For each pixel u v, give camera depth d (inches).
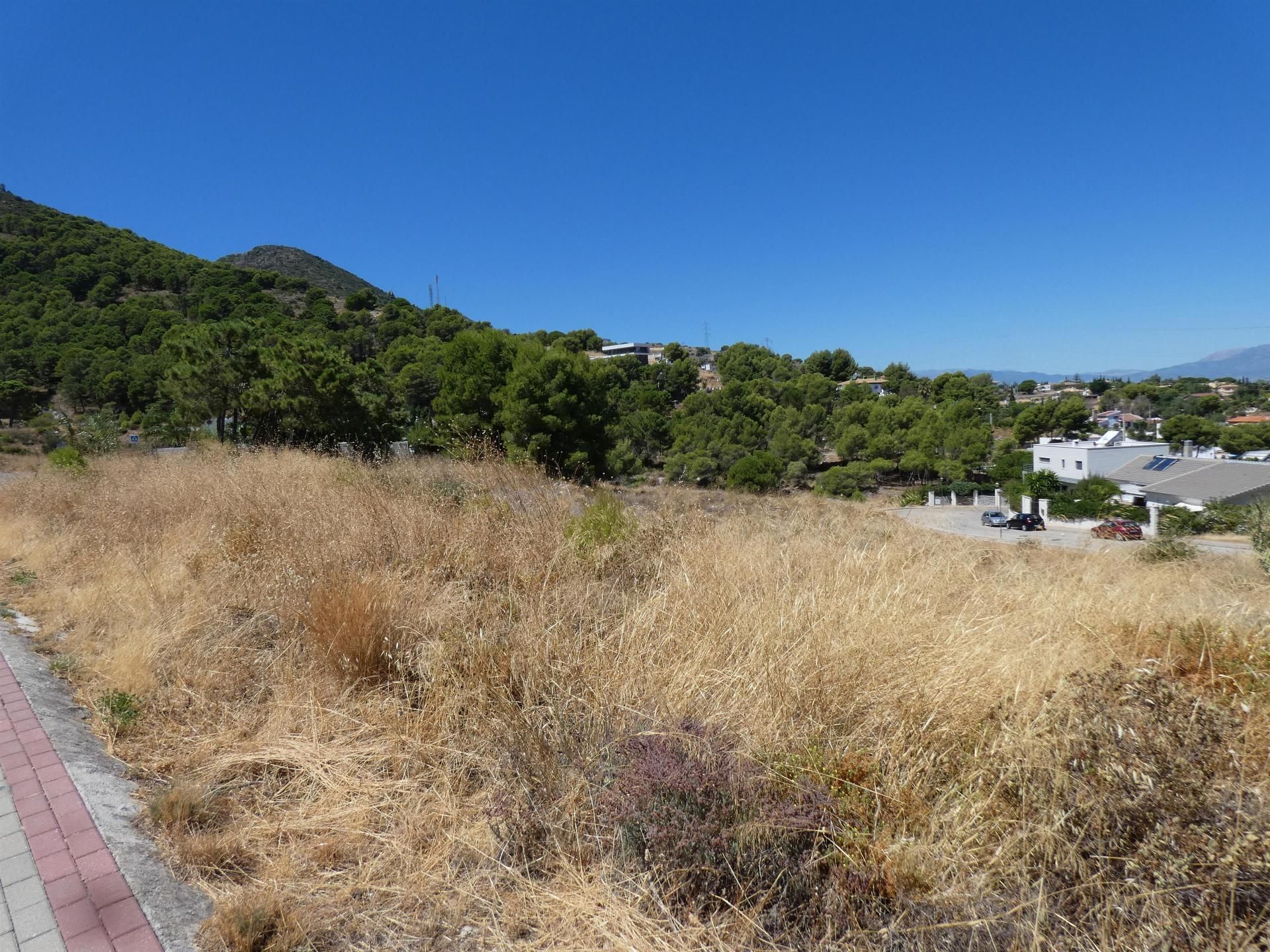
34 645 168.7
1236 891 66.2
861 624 122.8
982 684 103.6
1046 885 73.1
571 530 209.6
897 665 110.3
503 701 114.1
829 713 102.2
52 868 84.0
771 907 74.3
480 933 76.4
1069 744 84.5
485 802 99.4
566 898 78.3
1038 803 80.4
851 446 2397.9
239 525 229.8
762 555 177.9
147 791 104.9
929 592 152.5
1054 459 1932.8
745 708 105.7
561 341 1050.1
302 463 369.7
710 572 164.1
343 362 876.6
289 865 87.7
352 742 118.4
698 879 76.9
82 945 71.7
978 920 66.2
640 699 112.4
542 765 97.7
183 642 158.4
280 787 107.5
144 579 192.4
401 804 101.1
